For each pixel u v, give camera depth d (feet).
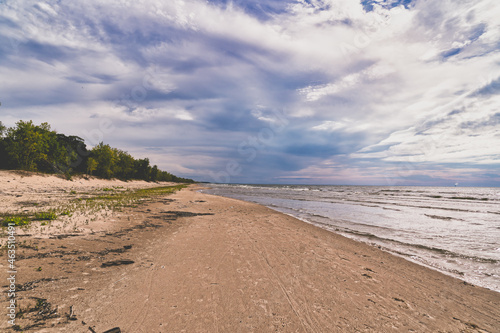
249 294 14.47
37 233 22.63
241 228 35.45
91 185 133.69
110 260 18.30
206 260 20.13
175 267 18.11
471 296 16.55
